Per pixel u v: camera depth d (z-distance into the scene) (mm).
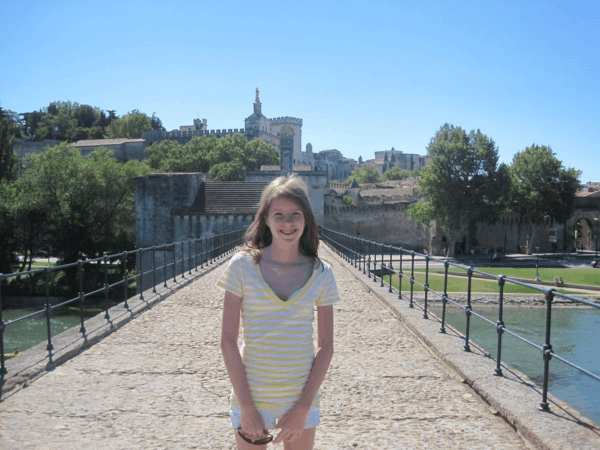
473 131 62406
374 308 10859
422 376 5957
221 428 4402
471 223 73188
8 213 42875
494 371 5773
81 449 3949
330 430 4387
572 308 32125
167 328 8562
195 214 39000
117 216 48625
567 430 4004
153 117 138500
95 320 8609
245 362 2469
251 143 89438
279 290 2469
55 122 120750
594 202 78125
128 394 5234
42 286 42406
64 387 5422
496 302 33469
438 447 4035
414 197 74688
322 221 55844
